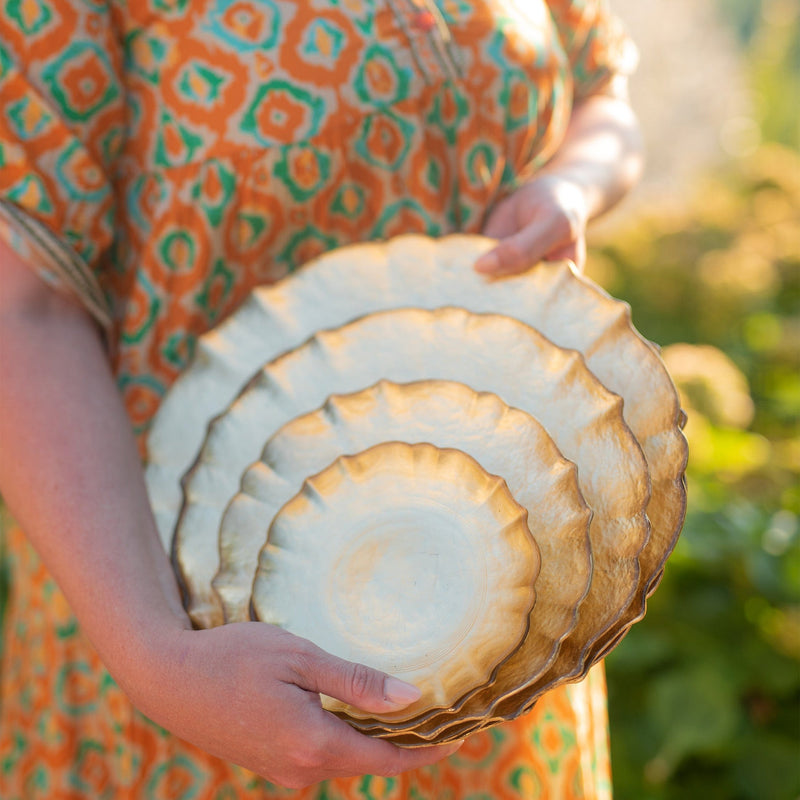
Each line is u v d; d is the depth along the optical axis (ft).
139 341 3.39
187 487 3.14
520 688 2.77
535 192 3.43
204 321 3.41
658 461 3.03
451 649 2.90
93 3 3.16
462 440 3.06
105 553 2.97
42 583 3.54
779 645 6.51
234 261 3.39
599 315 3.22
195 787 3.39
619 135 3.82
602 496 2.98
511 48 3.39
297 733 2.77
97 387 3.14
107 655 2.94
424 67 3.32
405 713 2.86
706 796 6.26
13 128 3.10
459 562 2.94
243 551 3.05
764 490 7.48
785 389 9.56
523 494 2.99
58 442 3.04
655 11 19.20
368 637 2.93
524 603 2.86
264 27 3.23
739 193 11.59
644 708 6.51
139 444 3.43
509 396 3.15
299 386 3.23
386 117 3.32
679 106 18.86
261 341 3.32
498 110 3.41
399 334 3.24
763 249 10.57
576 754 3.57
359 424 3.11
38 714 3.54
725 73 19.72
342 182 3.35
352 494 3.01
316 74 3.25
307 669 2.78
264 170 3.28
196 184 3.28
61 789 3.48
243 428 3.20
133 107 3.29
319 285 3.34
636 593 2.88
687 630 6.63
